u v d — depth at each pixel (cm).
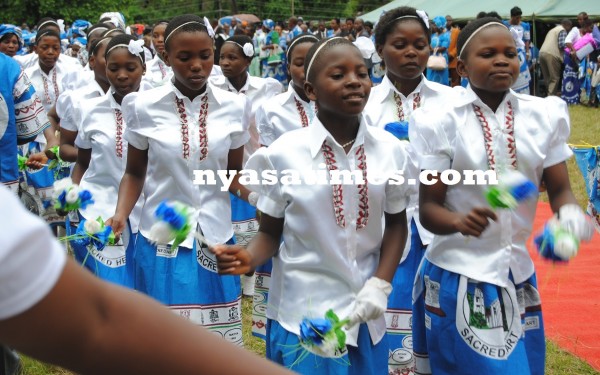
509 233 373
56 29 903
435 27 1820
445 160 373
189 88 474
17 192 554
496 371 368
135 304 114
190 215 332
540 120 377
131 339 112
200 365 115
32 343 107
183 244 467
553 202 379
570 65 1855
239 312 485
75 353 110
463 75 389
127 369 112
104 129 570
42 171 784
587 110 1752
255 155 362
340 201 352
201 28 470
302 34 606
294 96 605
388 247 362
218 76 769
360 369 361
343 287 356
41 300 105
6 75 538
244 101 492
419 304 412
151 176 476
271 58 2345
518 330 376
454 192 378
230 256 336
